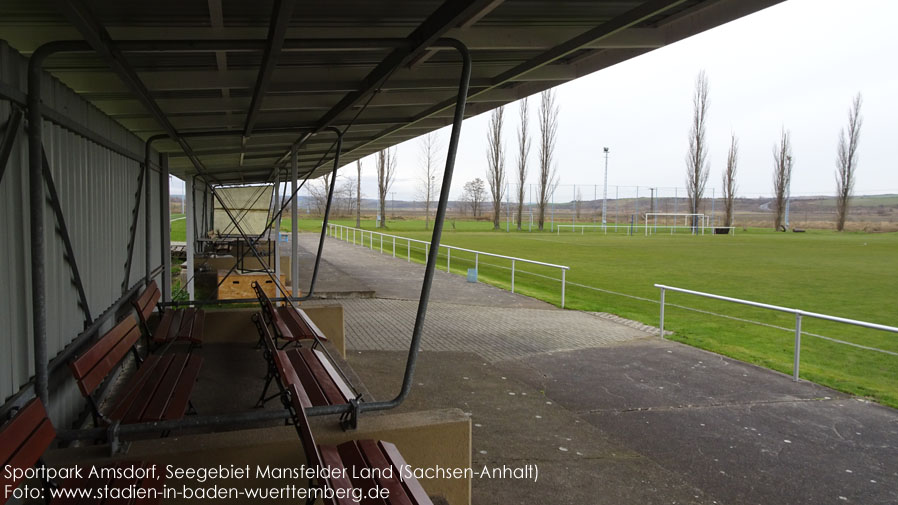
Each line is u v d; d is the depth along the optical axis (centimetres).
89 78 392
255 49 285
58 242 359
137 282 620
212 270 1402
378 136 806
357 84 460
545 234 5528
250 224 1745
